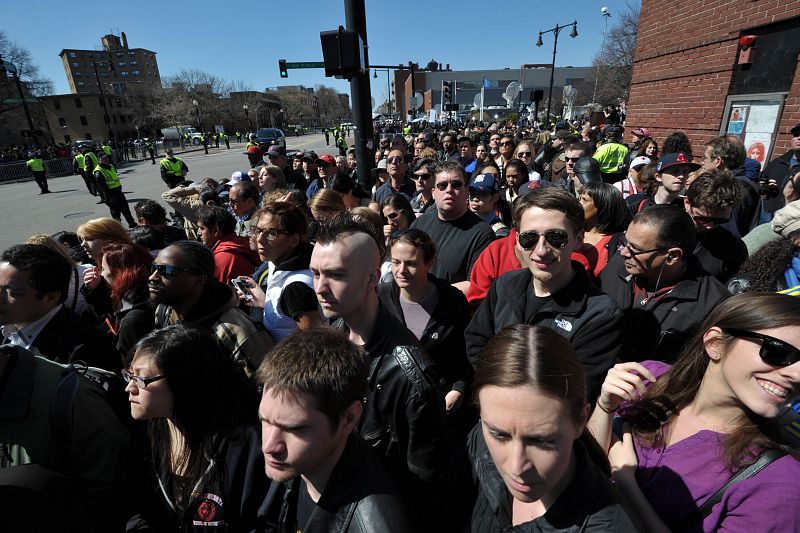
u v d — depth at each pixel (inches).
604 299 68.6
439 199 116.2
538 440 35.2
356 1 211.9
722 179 88.4
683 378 46.9
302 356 43.4
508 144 297.7
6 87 1747.0
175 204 240.4
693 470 42.6
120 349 96.1
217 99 2935.5
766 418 40.0
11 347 60.0
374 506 42.5
